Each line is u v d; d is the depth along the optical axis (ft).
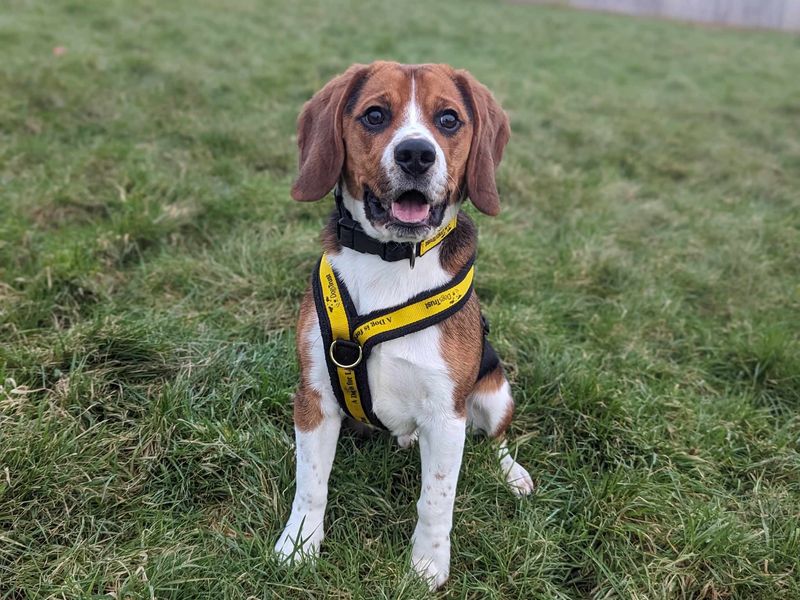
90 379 2.27
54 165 3.75
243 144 4.35
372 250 1.74
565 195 4.33
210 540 1.89
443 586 1.87
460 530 2.02
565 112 6.09
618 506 2.08
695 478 2.28
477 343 1.87
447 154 1.76
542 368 2.64
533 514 2.06
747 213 4.40
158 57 5.96
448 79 1.85
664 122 6.24
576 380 2.57
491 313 2.96
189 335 2.62
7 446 1.98
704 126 6.28
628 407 2.48
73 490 1.94
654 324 3.15
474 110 1.85
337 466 2.15
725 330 3.17
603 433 2.38
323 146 1.80
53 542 1.85
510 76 7.23
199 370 2.45
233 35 7.32
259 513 1.96
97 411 2.25
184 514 1.96
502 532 1.99
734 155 5.46
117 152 3.90
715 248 3.93
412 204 1.68
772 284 3.55
